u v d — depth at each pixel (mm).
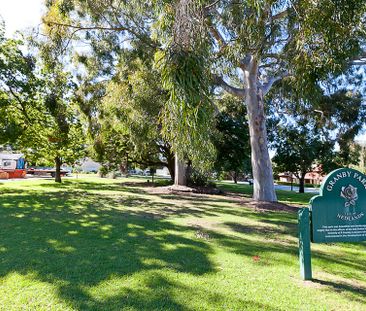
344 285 4098
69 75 17391
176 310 3182
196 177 20250
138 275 4059
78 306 3193
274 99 19562
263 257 5141
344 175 4414
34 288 3592
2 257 4641
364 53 9430
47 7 13945
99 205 10789
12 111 15867
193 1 4141
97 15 13156
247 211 10641
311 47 4867
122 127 16266
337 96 19531
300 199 18062
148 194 15820
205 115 3838
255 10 5062
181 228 7160
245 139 22172
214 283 3908
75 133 21438
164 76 3857
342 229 4344
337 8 4508
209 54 4586
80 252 4977
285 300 3525
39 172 41719
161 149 23734
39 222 7328
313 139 26219
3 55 14742
